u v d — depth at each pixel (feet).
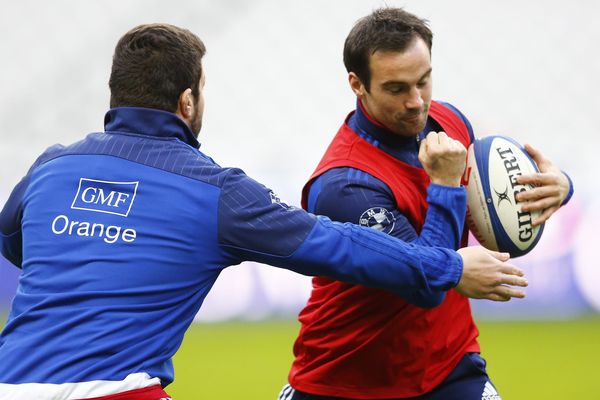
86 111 138.31
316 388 44.50
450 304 43.32
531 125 139.03
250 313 108.47
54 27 141.59
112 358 31.17
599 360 88.17
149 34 34.86
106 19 142.00
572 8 143.33
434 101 46.60
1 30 140.15
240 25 142.31
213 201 32.81
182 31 35.53
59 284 32.14
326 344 43.68
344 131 43.16
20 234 36.96
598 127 138.10
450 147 37.27
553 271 108.27
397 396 43.14
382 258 33.42
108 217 32.83
